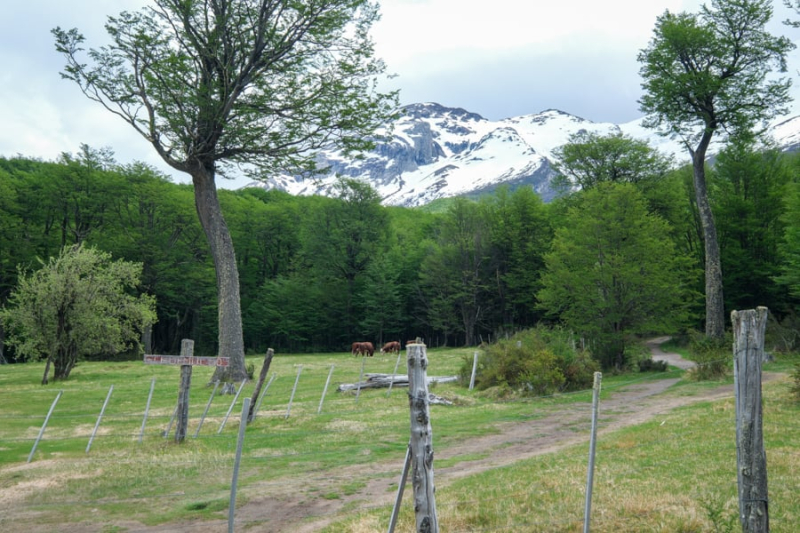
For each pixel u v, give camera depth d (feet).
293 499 38.83
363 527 30.50
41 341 127.65
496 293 279.28
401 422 66.44
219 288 119.34
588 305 125.49
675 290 123.44
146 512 37.35
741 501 21.07
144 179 261.44
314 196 385.91
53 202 245.65
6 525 35.73
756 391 21.03
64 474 47.19
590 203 130.72
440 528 29.09
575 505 30.73
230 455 53.21
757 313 21.17
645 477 35.58
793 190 157.89
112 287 140.46
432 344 331.77
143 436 63.36
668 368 126.52
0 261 232.73
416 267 315.58
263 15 116.47
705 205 138.41
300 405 83.97
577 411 72.18
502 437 58.90
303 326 309.22
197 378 133.08
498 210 286.87
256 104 119.55
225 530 33.42
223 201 314.14
